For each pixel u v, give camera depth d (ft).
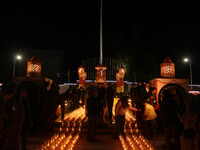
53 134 29.50
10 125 15.11
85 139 26.89
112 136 28.63
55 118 36.65
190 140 15.23
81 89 52.03
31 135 28.78
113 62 101.65
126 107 26.71
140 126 28.71
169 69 38.27
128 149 21.93
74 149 21.63
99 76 72.28
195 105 15.14
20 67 104.68
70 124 32.65
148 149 21.86
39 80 34.96
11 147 15.34
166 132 18.16
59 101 33.24
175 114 17.87
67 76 112.47
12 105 15.43
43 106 31.96
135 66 100.99
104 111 39.73
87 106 25.53
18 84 34.50
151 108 26.25
